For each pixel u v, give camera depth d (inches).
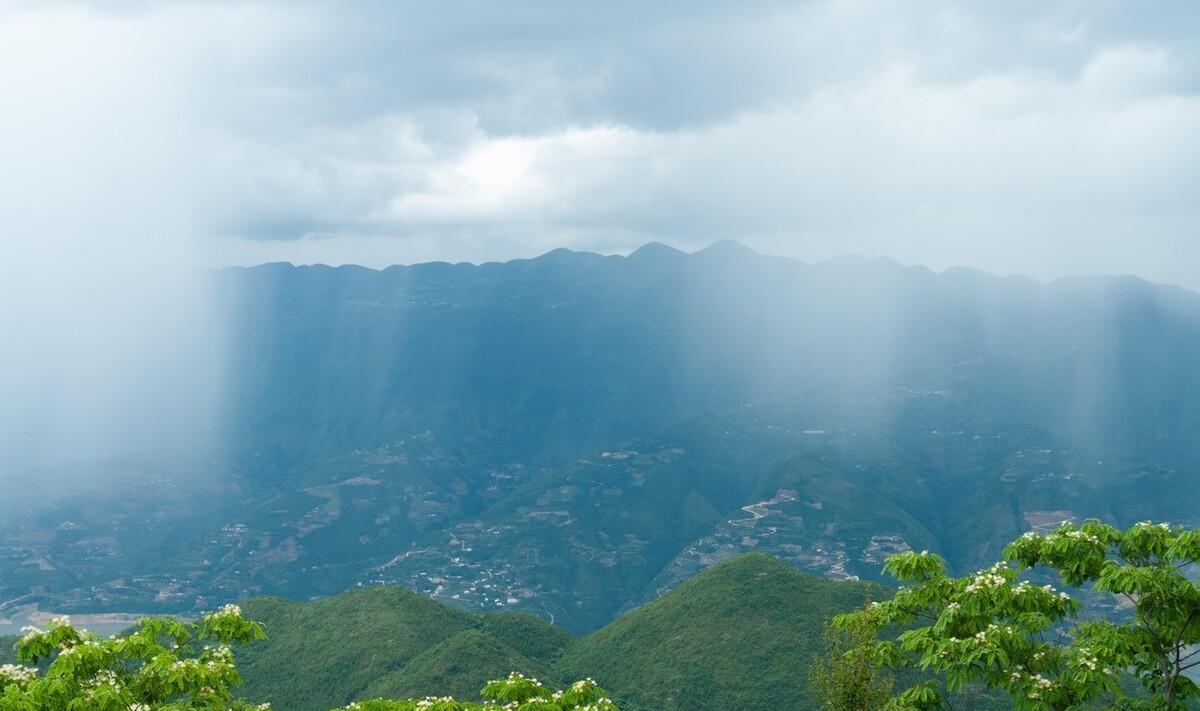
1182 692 868.6
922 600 962.1
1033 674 850.8
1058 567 925.2
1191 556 839.7
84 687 876.0
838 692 1419.8
